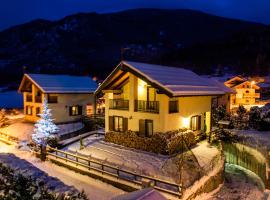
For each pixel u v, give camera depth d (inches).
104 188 617.0
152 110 853.2
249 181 807.7
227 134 1031.0
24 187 340.2
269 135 1123.3
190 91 857.5
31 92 1411.2
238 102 1985.7
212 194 669.3
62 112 1337.4
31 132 1204.5
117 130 962.1
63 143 959.6
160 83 785.6
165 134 812.0
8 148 986.1
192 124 956.6
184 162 747.4
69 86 1400.1
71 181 657.0
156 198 239.3
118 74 909.8
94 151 871.1
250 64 4662.9
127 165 735.7
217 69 4761.3
